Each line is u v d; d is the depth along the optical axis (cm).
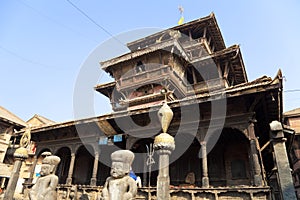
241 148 1684
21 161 1321
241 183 1567
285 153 698
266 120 1477
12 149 3322
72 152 1881
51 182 825
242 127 1287
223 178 1641
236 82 2712
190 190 1206
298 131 3350
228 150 1725
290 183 649
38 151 2114
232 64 2408
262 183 1113
